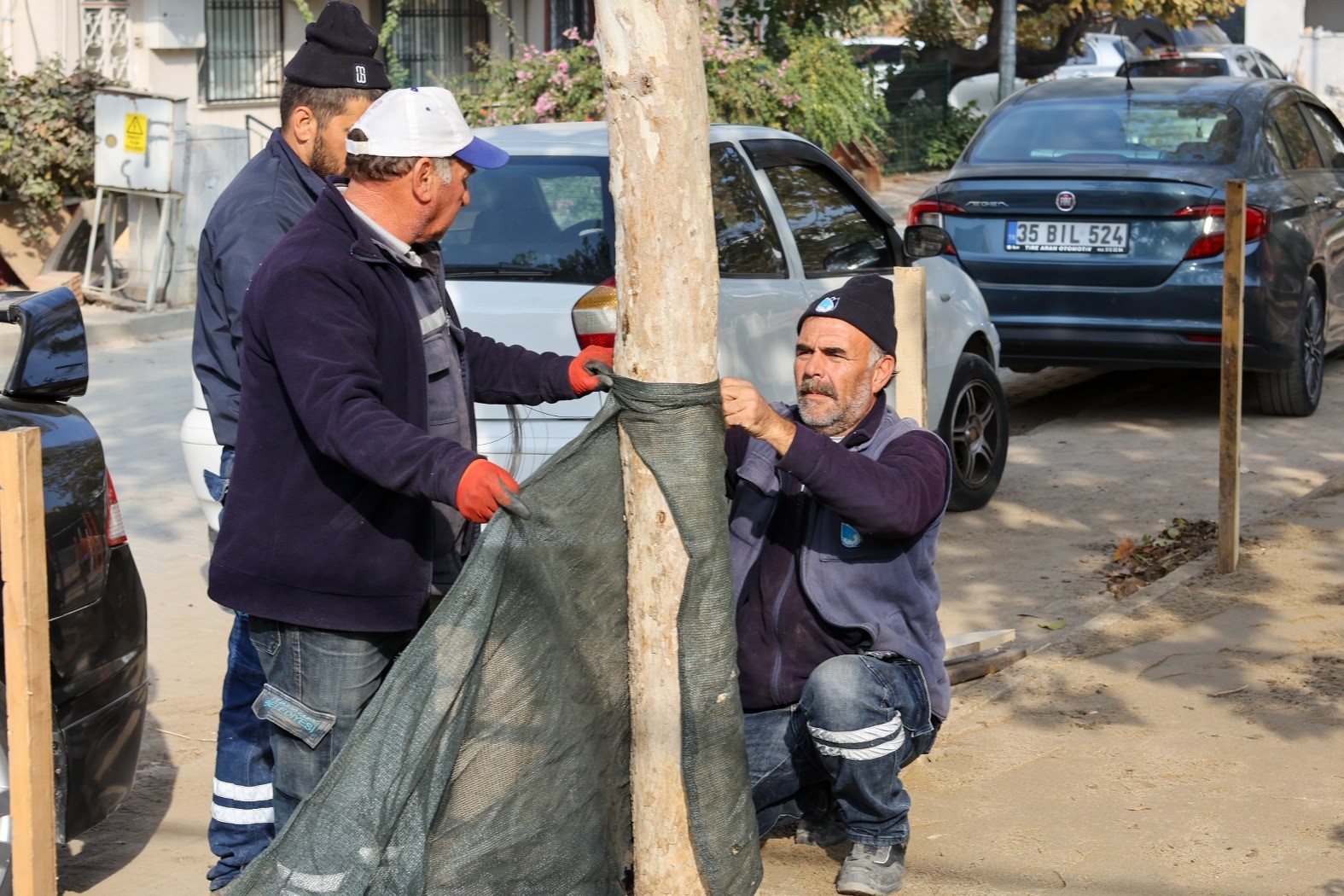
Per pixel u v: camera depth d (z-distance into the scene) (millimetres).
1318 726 4402
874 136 20000
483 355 3381
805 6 16578
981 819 3896
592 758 2846
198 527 6719
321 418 2676
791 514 3410
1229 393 5672
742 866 2766
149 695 4863
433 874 2717
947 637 5051
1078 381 9844
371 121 2863
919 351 4449
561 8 19234
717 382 2598
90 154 12203
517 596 2652
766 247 5574
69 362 3559
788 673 3426
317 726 2957
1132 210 7812
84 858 3797
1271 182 8250
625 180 2486
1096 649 5039
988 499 6977
